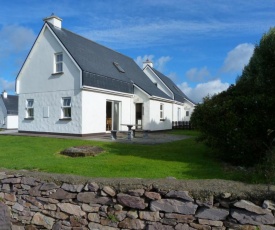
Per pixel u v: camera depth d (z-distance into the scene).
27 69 19.19
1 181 5.23
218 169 6.97
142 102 20.86
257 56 10.23
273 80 8.41
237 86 8.93
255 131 7.32
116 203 4.19
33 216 4.83
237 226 3.54
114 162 7.85
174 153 9.55
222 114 7.75
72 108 16.86
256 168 6.14
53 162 7.86
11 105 37.75
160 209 3.91
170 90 28.72
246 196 3.54
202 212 3.71
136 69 26.19
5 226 5.07
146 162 7.86
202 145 11.55
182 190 3.83
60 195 4.60
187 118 32.88
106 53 22.72
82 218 4.40
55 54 17.86
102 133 17.94
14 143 12.89
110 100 18.75
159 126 22.69
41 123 18.39
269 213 3.40
